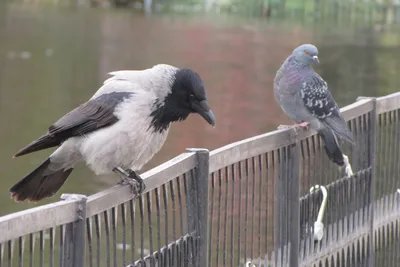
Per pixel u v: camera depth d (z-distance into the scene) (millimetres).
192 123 22812
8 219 4215
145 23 47156
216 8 52344
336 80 30422
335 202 8000
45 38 40969
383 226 9039
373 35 42875
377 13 50281
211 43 40156
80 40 40781
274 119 23812
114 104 5887
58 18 48375
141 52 37406
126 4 54125
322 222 7762
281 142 7047
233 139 20984
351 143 7926
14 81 29922
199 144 20156
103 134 5867
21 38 40656
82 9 52125
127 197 5348
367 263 8641
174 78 6027
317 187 7719
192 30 44469
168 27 45656
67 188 15305
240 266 6484
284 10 50938
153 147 6125
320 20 47875
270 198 8812
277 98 8727
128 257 10328
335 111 8078
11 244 4266
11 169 17641
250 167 6934
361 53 36938
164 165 5688
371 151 8672
